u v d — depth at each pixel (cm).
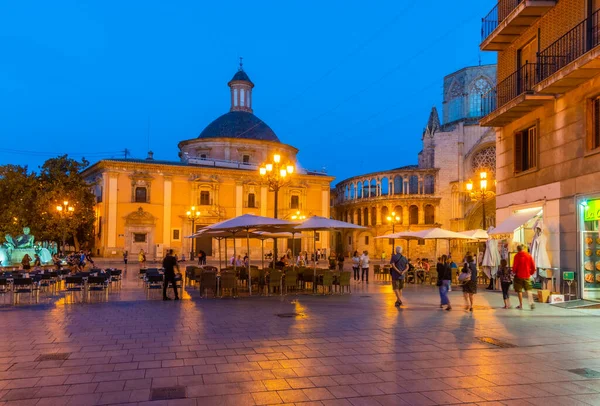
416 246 6881
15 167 5450
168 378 766
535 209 1955
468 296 1589
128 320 1318
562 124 1761
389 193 7181
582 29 1588
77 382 745
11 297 1750
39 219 5366
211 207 6094
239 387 721
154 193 5897
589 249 1659
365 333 1134
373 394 691
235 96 7500
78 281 1827
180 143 6931
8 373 794
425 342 1035
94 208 6016
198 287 2323
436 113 7494
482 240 2900
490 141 6612
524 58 2056
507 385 735
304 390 708
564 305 1595
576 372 807
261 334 1120
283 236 2819
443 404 652
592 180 1592
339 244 8306
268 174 2458
